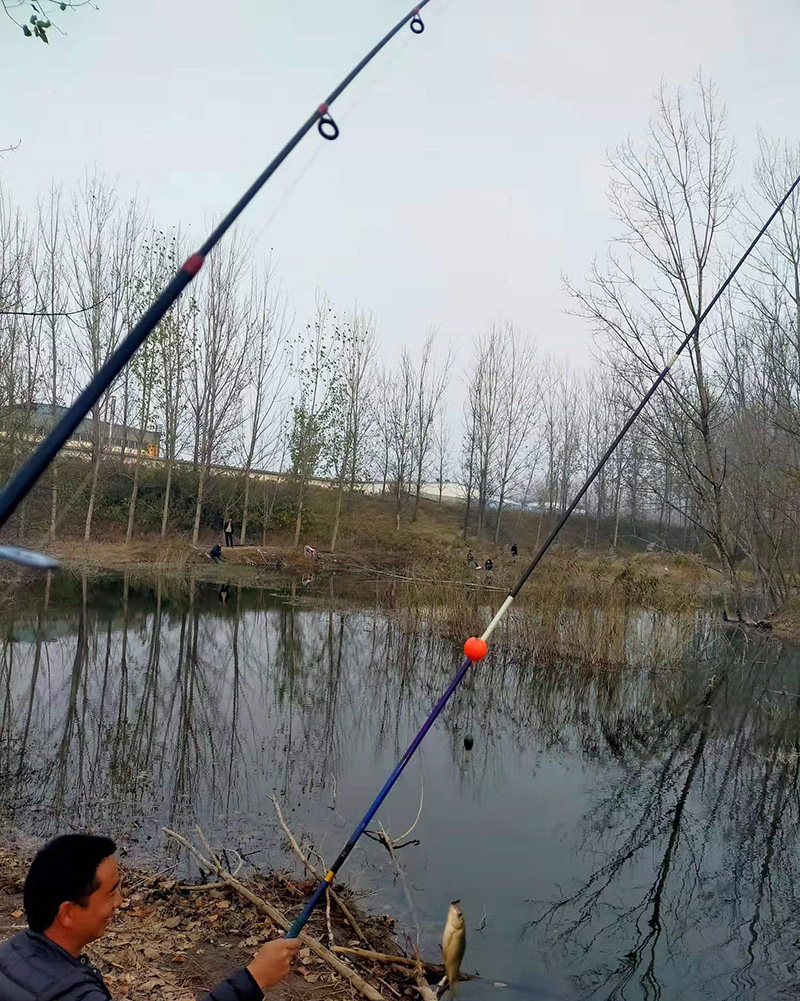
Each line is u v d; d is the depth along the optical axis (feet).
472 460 143.02
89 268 85.40
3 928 14.46
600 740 32.73
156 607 61.82
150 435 106.52
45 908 5.81
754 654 50.55
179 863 19.10
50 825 21.12
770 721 36.29
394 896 18.33
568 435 160.04
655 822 24.12
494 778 27.32
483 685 40.22
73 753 27.50
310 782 25.68
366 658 46.37
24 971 5.53
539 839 22.27
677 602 46.68
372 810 9.69
